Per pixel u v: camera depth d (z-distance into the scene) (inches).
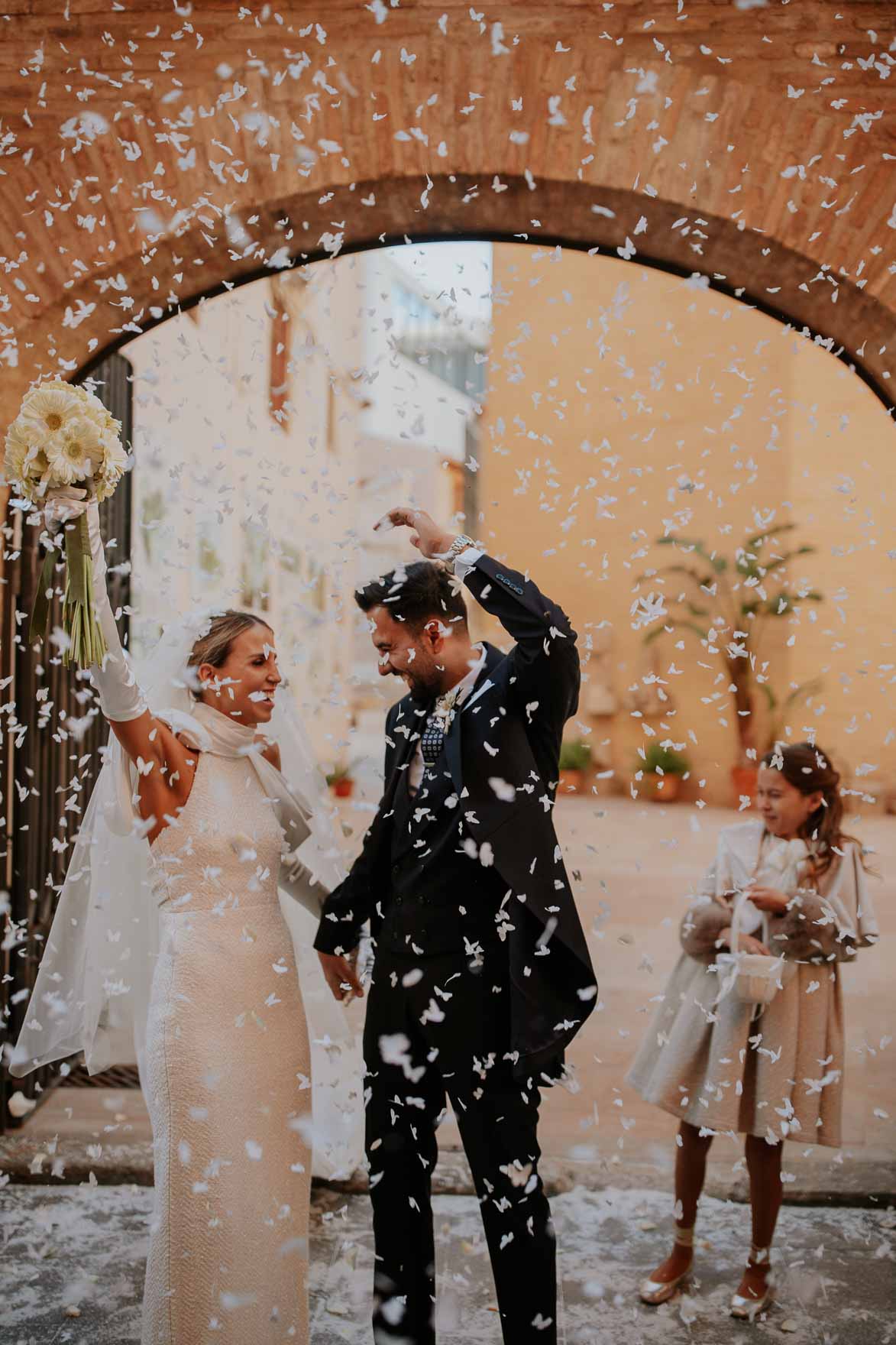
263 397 452.8
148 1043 94.3
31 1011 110.3
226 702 102.3
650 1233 130.3
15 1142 148.1
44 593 93.2
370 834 104.4
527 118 140.8
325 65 141.0
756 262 147.1
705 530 522.3
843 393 481.1
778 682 507.8
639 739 559.5
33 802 154.2
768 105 138.3
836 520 484.1
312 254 156.5
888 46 138.4
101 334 152.4
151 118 141.6
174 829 96.0
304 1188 97.0
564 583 557.6
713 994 116.6
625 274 503.2
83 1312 112.5
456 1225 131.9
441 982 95.2
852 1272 121.5
